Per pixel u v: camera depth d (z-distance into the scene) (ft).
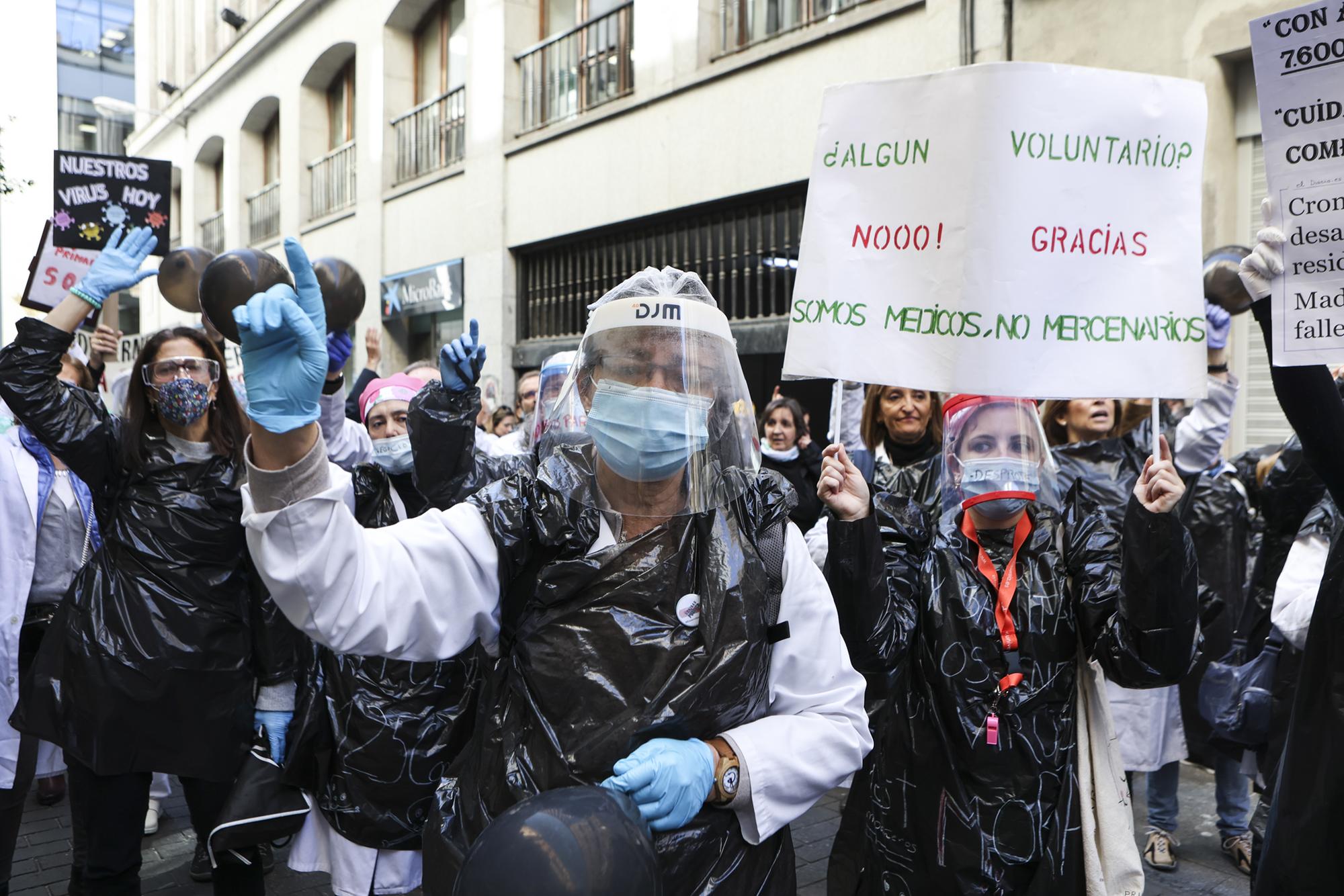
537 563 4.83
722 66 27.48
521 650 4.82
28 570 11.22
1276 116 6.08
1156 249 6.89
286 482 4.18
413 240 43.11
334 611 4.30
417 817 8.55
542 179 35.35
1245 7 16.81
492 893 3.56
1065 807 6.84
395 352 45.32
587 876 3.56
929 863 7.02
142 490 9.20
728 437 5.09
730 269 28.71
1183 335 6.89
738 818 4.83
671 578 4.70
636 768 4.29
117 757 8.80
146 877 12.16
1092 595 7.00
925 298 6.87
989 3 20.75
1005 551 7.32
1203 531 13.82
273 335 4.07
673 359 4.90
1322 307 5.96
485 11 37.78
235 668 9.26
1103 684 7.18
